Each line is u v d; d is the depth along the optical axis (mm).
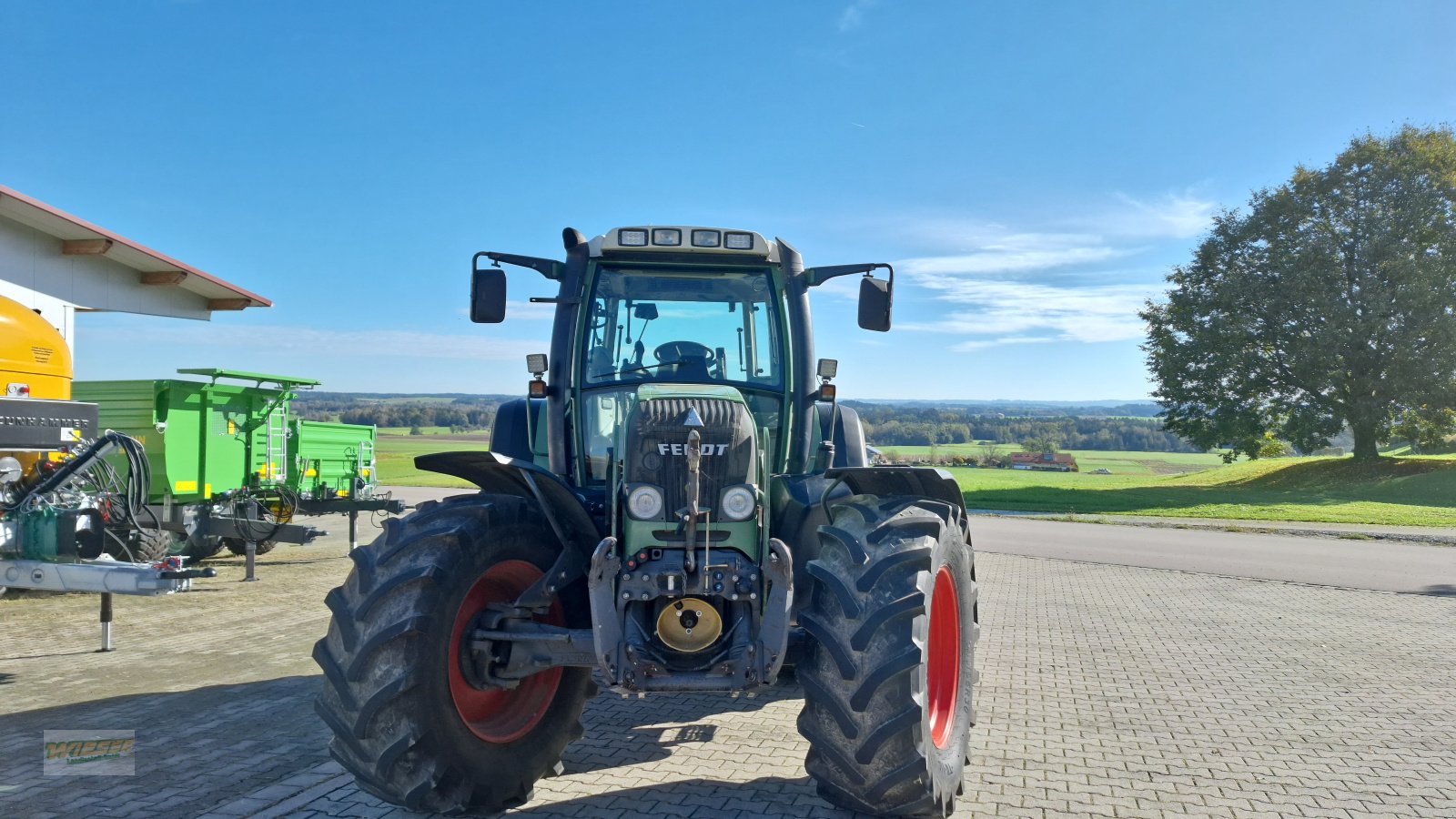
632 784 4355
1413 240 34906
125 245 13977
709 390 4105
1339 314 34406
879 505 4051
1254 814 4059
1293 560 14328
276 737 5066
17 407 7906
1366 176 36031
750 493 3768
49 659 6969
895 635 3547
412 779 3652
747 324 5156
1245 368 36875
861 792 3629
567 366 5035
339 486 15406
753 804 4090
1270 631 8523
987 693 6188
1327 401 35969
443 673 3680
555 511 4352
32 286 13492
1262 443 38469
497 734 4000
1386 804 4180
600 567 3670
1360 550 15773
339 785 4285
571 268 5109
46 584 6664
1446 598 10594
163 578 6461
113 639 7699
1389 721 5539
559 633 3850
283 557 13461
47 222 13227
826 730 3621
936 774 3676
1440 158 35062
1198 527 20156
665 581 3686
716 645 3699
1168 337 39688
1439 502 27469
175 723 5324
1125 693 6176
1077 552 15312
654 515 3742
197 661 6914
